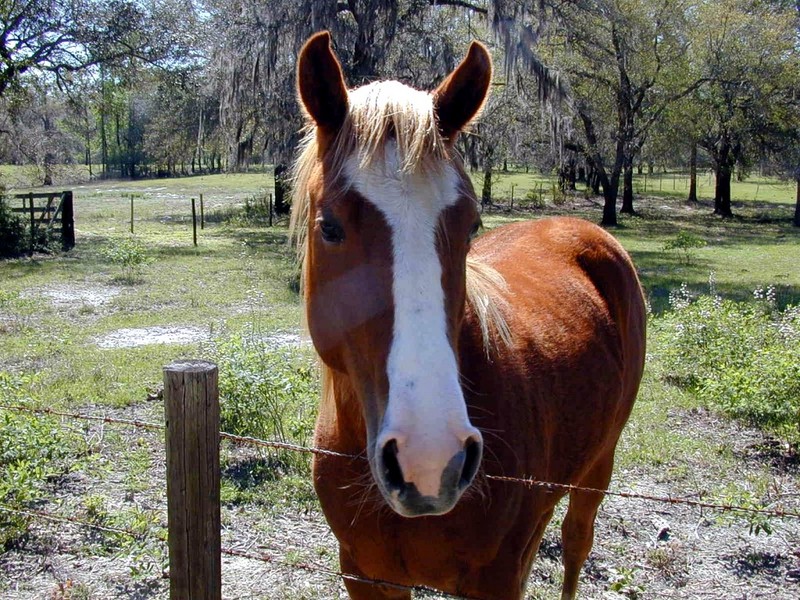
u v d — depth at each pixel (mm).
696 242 18438
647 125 28328
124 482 4840
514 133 18734
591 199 39219
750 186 52531
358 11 15164
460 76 2119
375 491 2191
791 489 4969
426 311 1757
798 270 17141
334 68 2041
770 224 30703
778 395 5742
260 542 4168
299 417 5570
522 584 2766
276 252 17516
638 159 31625
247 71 15453
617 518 4516
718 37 28297
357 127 1929
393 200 1821
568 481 2848
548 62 20531
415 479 1612
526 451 2367
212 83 17234
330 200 1899
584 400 2844
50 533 4184
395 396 1682
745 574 3955
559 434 2699
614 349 3248
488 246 3637
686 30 27547
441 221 1851
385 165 1853
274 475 4977
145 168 65312
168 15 22109
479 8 16609
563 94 16016
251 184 49219
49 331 9289
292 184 2408
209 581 2092
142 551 3674
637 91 27531
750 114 29688
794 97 28844
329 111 2064
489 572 2303
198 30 21703
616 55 25562
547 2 16984
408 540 2223
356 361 1900
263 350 6039
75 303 11250
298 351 7441
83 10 20812
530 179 53531
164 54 22141
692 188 40688
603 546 4188
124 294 11977
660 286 14352
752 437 5996
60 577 3805
